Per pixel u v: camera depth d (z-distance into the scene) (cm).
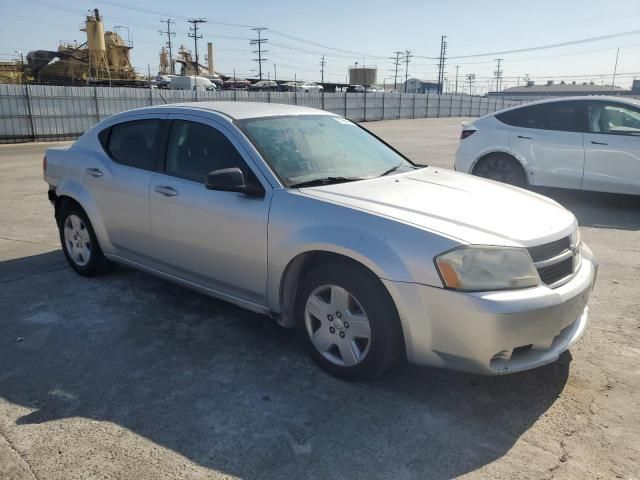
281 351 369
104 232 468
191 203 383
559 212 346
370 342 308
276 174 354
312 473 253
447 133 2667
